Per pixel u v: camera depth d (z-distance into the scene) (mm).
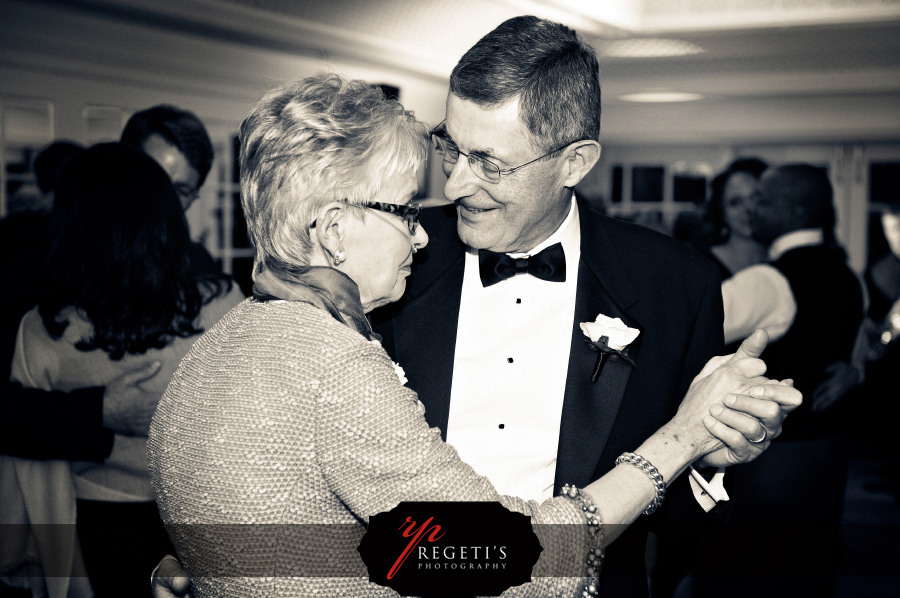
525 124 1248
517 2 5531
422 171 1181
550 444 1445
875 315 6766
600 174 8273
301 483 994
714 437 1250
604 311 1451
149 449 1138
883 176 7336
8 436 1921
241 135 1112
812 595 2781
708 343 1477
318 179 1061
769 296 2842
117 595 2062
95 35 4547
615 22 6020
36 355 1969
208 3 4617
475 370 1466
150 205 1972
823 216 2936
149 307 1980
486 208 1327
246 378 1018
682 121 7789
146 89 4941
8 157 4328
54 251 1972
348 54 5816
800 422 2742
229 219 5324
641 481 1164
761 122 7516
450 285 1495
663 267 1493
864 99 7137
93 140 4727
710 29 6078
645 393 1426
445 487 994
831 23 5766
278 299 1081
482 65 1249
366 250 1118
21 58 4285
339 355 998
